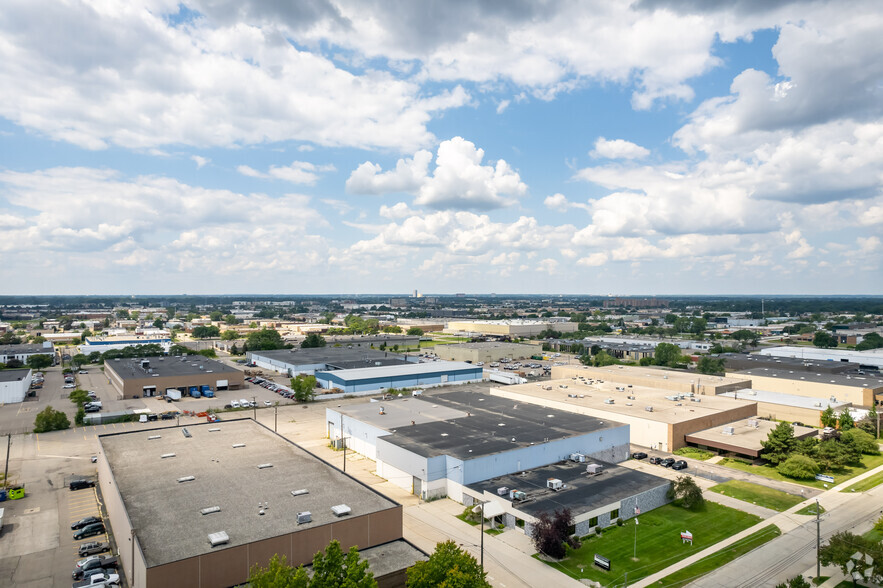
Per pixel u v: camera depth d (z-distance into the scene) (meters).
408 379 144.12
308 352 194.50
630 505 62.31
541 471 71.75
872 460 83.81
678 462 80.19
